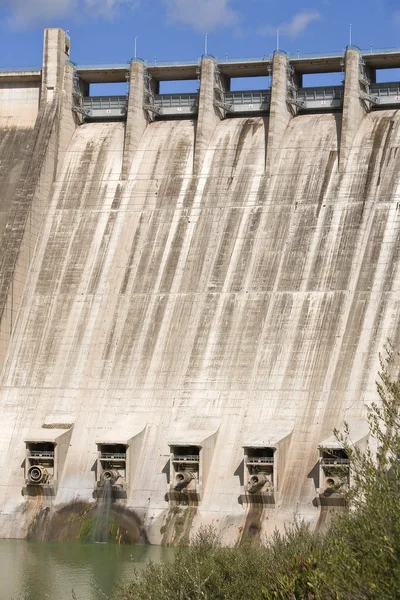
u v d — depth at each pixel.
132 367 122.44
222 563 72.19
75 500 115.50
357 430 107.50
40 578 89.62
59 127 141.25
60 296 130.50
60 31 143.00
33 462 117.56
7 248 131.88
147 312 125.81
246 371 117.56
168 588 69.00
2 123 146.00
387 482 52.38
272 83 133.38
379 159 126.88
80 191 137.88
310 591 55.59
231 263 125.88
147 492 113.19
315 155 130.50
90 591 83.75
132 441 114.56
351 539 53.00
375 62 133.88
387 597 48.31
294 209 127.19
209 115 137.12
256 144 134.38
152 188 135.12
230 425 114.62
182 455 111.81
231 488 110.19
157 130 141.00
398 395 56.81
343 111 129.88
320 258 122.25
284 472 109.12
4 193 137.88
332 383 113.19
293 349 117.06
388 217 121.88
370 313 115.88
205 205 131.62
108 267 130.88
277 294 121.50
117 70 142.25
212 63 137.75
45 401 123.38
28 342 128.25
